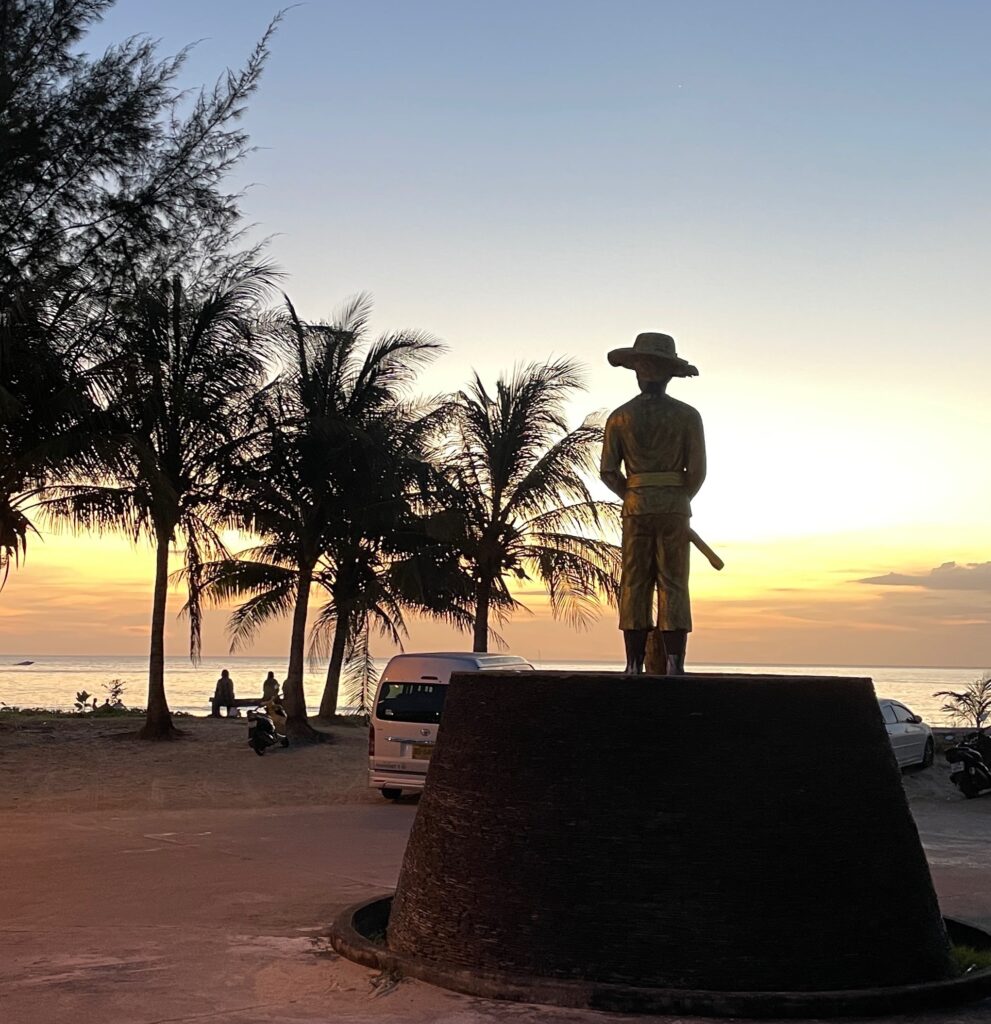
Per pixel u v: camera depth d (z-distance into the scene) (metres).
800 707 6.85
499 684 7.22
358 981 6.88
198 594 24.00
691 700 6.79
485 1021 6.06
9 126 21.55
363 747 22.95
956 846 13.61
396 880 10.39
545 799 6.81
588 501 27.44
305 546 24.73
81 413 20.56
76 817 15.11
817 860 6.62
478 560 27.84
